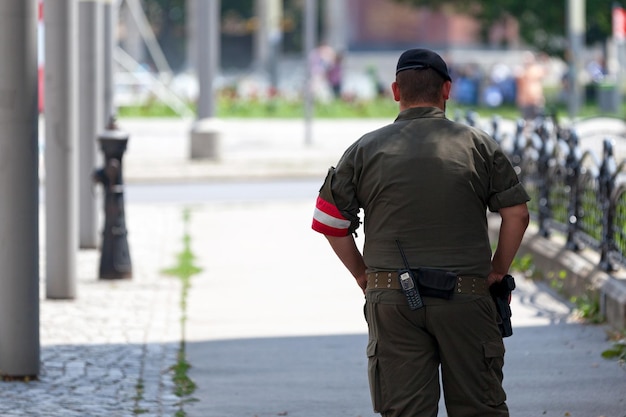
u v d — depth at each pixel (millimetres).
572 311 30516
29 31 23141
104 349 26688
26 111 23156
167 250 41938
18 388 22828
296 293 34281
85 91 40281
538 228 38594
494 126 48875
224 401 22234
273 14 157625
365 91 153500
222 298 33438
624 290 27781
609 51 152125
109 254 35781
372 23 179500
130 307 31844
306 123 85562
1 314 23406
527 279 35375
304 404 22031
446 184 14719
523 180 42375
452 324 14664
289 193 59156
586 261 31812
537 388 22859
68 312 30922
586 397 22125
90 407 21453
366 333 28812
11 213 23188
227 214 51844
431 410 14758
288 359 25969
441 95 15234
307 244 43625
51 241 32250
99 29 40125
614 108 122438
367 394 22797
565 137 40906
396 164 14820
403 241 14820
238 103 125562
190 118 115250
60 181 31891
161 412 21312
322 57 158750
